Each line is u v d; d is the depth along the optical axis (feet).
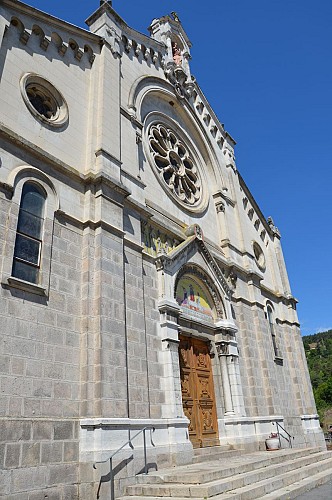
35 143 44.96
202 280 64.64
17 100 44.50
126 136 59.11
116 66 61.11
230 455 54.75
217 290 66.95
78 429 36.83
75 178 47.06
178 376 50.78
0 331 33.81
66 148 48.67
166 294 53.83
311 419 85.05
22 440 32.27
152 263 54.95
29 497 31.35
